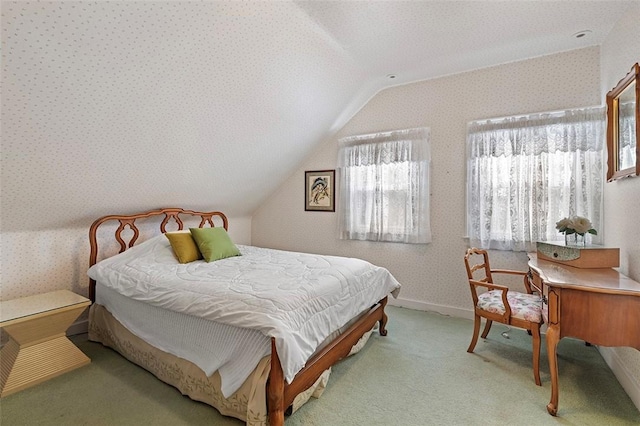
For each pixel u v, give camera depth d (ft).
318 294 6.55
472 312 10.90
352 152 13.08
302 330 5.75
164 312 6.87
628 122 7.06
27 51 5.59
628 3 7.05
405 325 10.29
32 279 8.83
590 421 5.72
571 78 9.41
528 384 6.91
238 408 5.49
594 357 8.06
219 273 7.79
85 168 8.27
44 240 9.04
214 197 13.17
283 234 15.42
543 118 9.55
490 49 9.37
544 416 5.87
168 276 7.55
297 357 5.19
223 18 7.02
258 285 6.68
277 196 15.51
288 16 7.70
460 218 11.09
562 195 9.43
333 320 6.77
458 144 11.09
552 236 9.53
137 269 8.23
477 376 7.22
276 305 5.69
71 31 5.73
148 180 10.05
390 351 8.44
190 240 9.68
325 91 11.03
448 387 6.79
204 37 7.20
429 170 11.52
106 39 6.15
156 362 7.00
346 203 13.28
